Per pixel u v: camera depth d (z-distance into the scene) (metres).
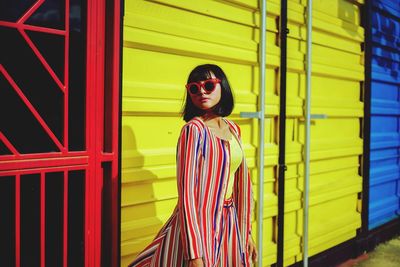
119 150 2.31
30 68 2.03
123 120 2.44
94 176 2.22
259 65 3.22
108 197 2.31
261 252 3.19
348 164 4.28
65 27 2.10
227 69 3.07
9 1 1.95
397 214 5.18
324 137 3.98
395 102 5.06
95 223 2.23
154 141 2.61
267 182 3.43
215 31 2.96
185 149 1.94
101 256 2.32
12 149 1.96
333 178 4.12
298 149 3.70
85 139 2.19
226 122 2.22
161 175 2.61
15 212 1.97
